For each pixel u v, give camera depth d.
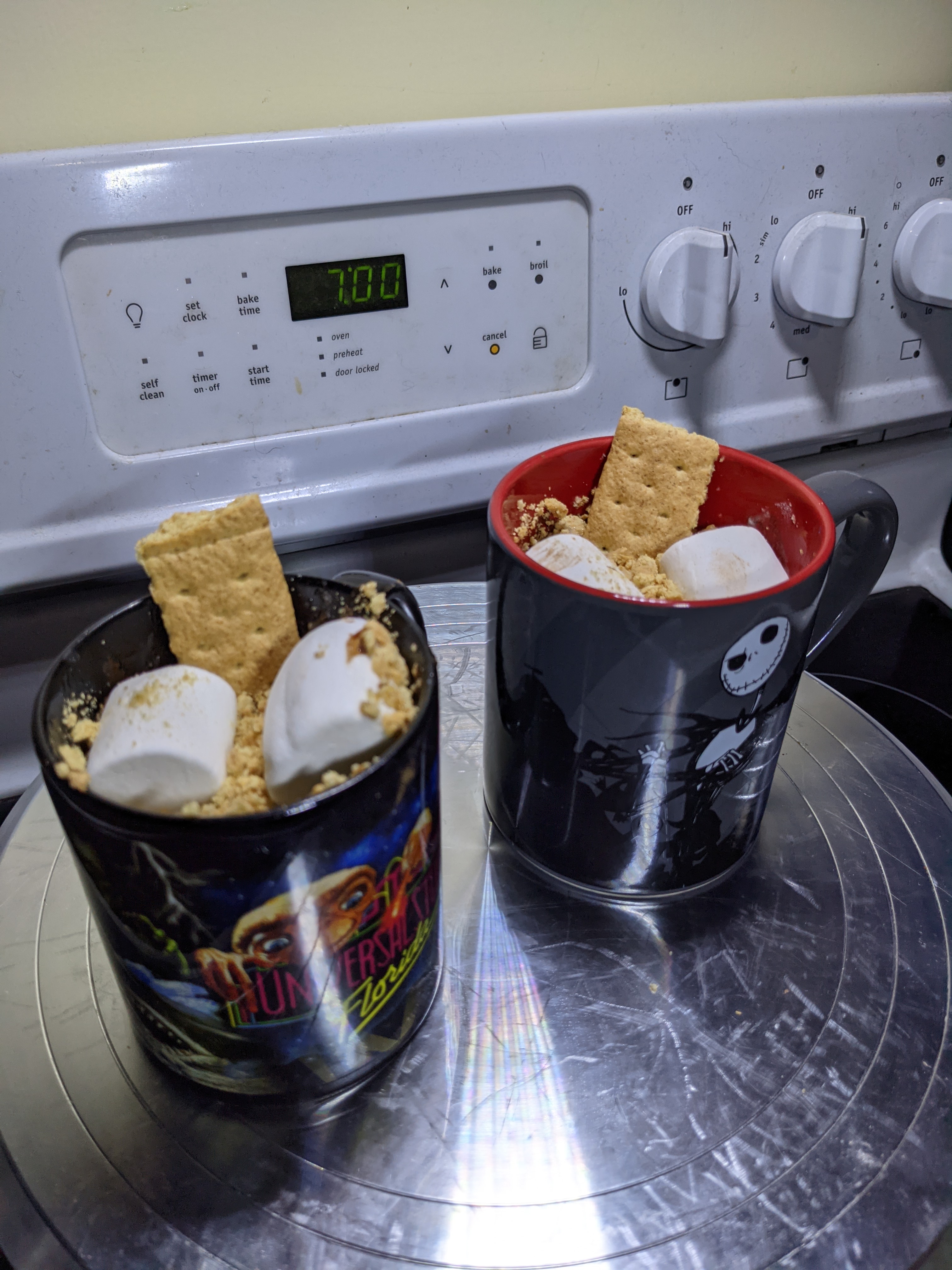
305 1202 0.22
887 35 0.42
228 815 0.18
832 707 0.40
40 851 0.33
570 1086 0.24
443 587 0.46
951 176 0.43
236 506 0.25
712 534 0.29
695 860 0.29
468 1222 0.21
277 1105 0.24
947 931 0.29
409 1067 0.25
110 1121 0.24
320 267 0.35
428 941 0.24
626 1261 0.21
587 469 0.33
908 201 0.42
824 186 0.41
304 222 0.34
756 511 0.32
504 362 0.39
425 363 0.38
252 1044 0.22
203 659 0.26
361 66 0.35
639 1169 0.22
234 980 0.20
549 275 0.38
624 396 0.42
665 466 0.31
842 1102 0.24
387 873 0.21
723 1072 0.25
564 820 0.29
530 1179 0.22
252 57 0.33
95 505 0.35
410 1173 0.22
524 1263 0.21
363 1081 0.24
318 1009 0.22
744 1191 0.22
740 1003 0.27
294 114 0.35
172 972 0.20
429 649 0.23
